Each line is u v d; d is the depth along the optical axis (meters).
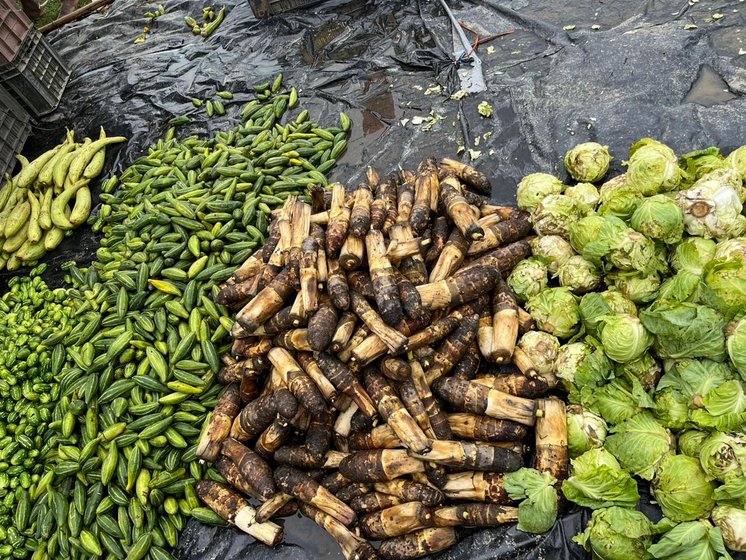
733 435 1.26
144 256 1.94
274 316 1.57
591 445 1.39
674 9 2.35
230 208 2.04
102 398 1.66
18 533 1.56
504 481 1.36
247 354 1.63
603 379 1.44
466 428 1.47
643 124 2.01
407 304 1.49
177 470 1.59
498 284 1.62
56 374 1.76
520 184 1.85
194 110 2.65
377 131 2.36
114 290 1.89
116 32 3.30
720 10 2.26
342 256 1.58
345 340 1.48
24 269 2.21
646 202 1.51
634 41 2.24
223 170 2.15
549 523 1.32
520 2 2.66
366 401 1.46
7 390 1.72
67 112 2.81
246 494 1.58
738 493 1.21
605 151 1.85
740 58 2.07
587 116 2.09
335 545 1.48
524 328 1.59
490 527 1.38
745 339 1.28
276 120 2.52
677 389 1.37
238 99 2.65
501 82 2.34
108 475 1.58
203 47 2.98
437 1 2.81
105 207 2.23
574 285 1.59
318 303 1.54
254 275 1.80
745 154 1.64
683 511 1.25
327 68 2.68
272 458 1.56
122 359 1.74
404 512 1.37
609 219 1.53
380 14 2.85
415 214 1.68
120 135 2.62
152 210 2.05
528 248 1.71
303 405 1.47
